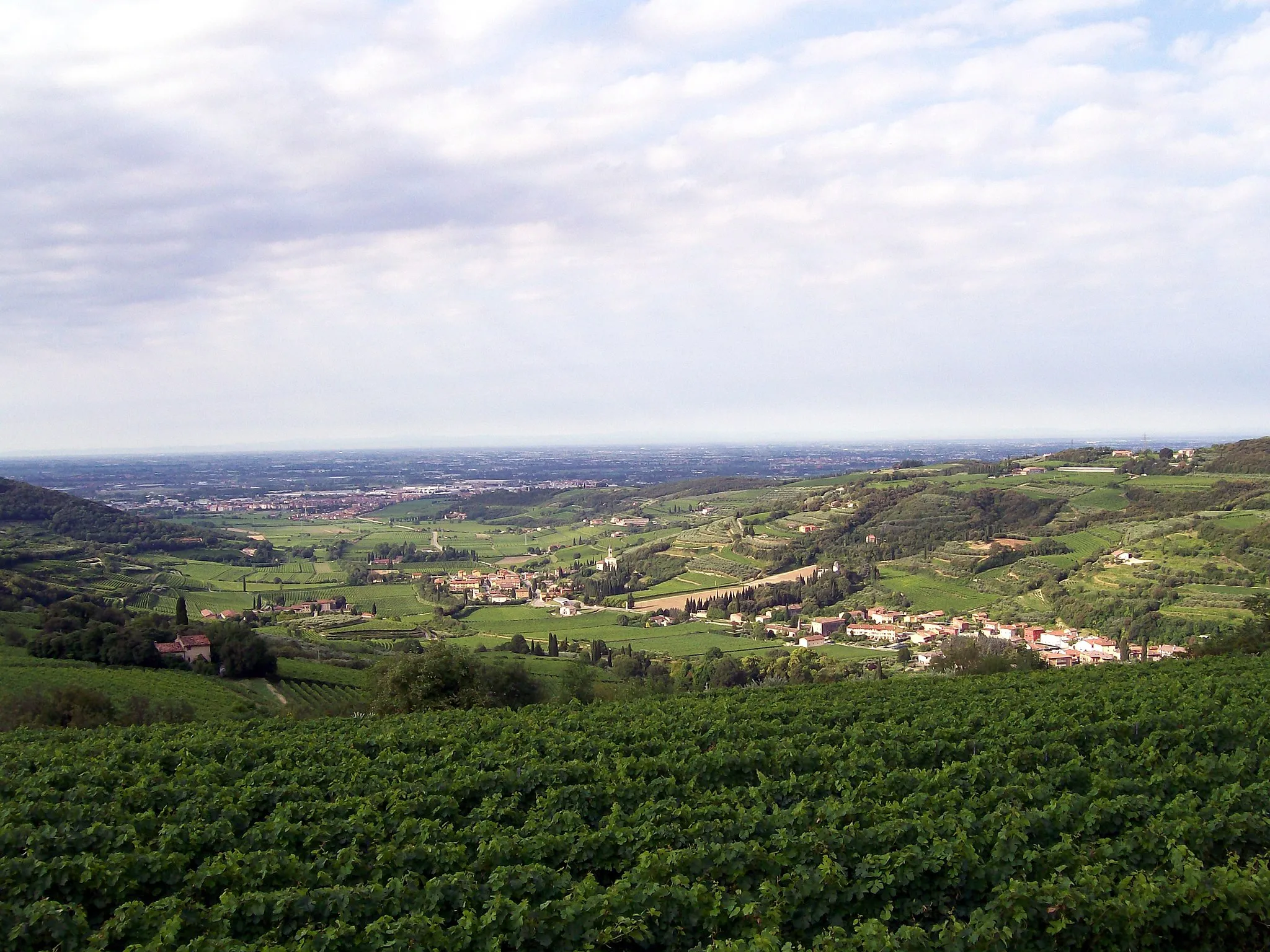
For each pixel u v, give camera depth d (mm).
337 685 70625
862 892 12320
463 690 42719
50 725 43125
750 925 11664
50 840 14781
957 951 10758
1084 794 17172
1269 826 13547
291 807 17047
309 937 11141
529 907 12219
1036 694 30219
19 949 11344
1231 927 11312
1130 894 11555
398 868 14031
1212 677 30688
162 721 40562
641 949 11664
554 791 17469
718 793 17797
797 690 38438
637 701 36562
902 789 17359
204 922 12070
